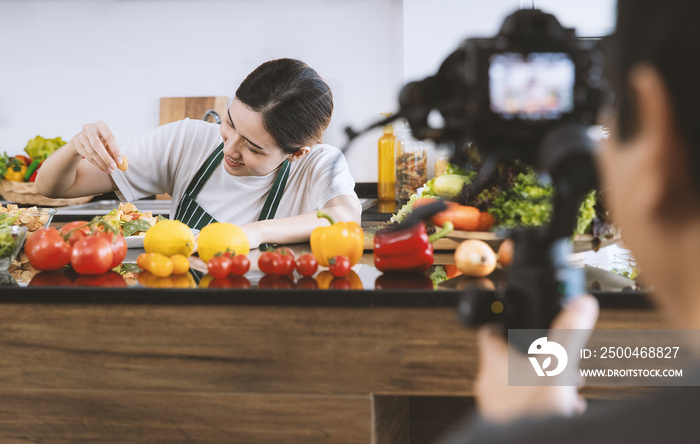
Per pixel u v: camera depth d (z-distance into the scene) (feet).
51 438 3.67
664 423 0.80
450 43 10.72
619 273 3.95
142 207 11.02
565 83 1.36
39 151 10.55
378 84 11.70
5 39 11.95
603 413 0.86
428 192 4.87
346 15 11.64
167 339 3.56
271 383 3.52
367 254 5.16
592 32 10.39
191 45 11.84
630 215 0.87
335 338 3.47
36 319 3.61
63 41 11.91
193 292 3.51
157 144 6.96
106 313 3.58
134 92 11.96
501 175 3.80
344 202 6.46
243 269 4.03
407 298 3.41
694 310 0.86
